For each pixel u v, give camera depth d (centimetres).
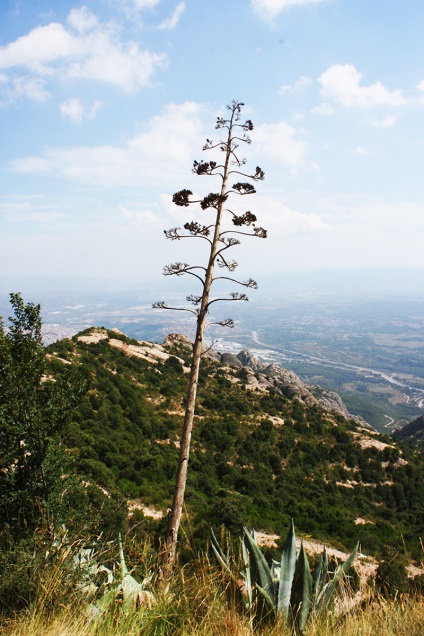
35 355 948
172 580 350
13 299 979
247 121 701
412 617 296
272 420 5006
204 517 1471
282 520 2789
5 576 332
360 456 4562
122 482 2597
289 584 329
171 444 3825
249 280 639
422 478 4434
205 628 286
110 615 306
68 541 374
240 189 695
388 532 3017
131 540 406
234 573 351
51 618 294
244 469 3797
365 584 345
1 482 789
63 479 830
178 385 5244
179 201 661
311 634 286
